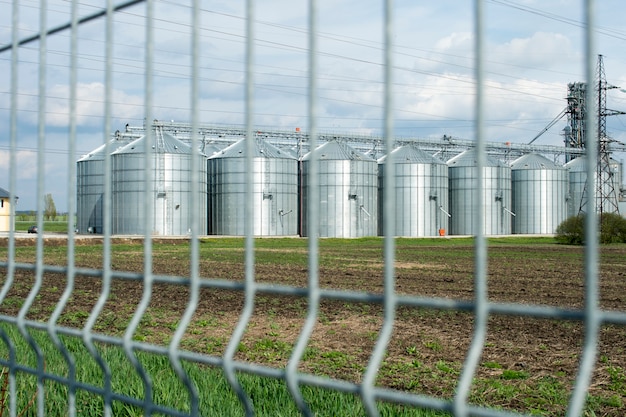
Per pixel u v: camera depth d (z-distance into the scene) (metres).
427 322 15.17
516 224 74.88
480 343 2.27
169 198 58.47
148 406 3.47
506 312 2.21
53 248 45.94
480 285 2.26
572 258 39.22
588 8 1.91
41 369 4.14
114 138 69.06
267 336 13.51
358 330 14.23
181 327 3.19
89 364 8.59
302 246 52.25
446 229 71.00
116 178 58.56
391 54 2.43
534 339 13.23
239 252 43.81
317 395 7.39
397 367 10.63
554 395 8.95
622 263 34.22
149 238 3.37
